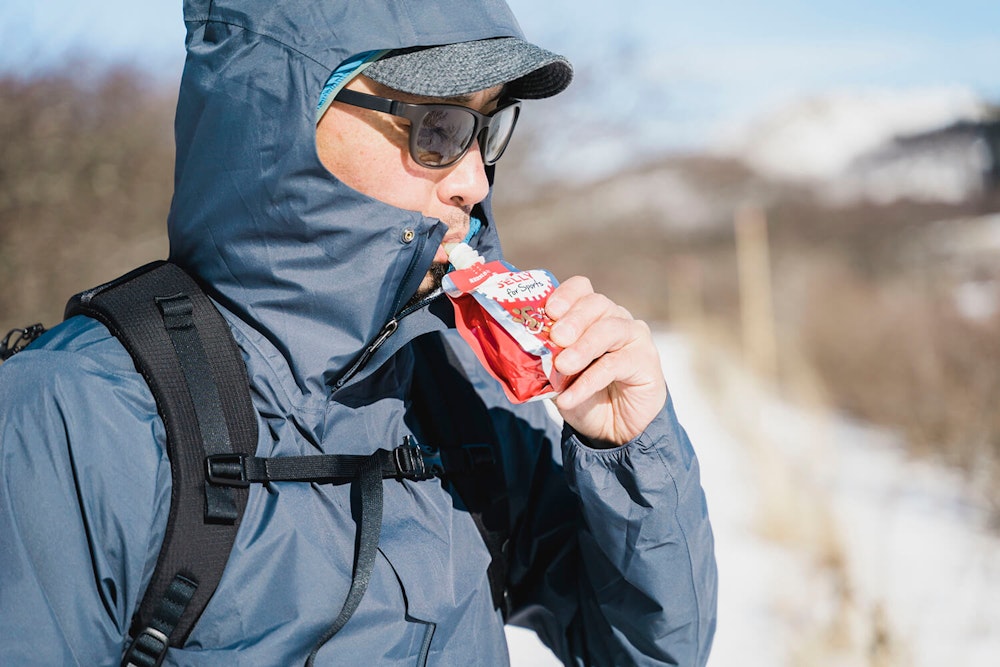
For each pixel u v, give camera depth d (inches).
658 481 47.3
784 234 1037.2
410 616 42.4
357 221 42.2
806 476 218.7
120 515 37.4
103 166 272.1
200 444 38.8
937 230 797.2
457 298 45.9
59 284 261.3
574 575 54.0
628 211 1013.2
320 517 41.8
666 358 410.6
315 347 42.9
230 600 38.6
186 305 41.4
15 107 253.4
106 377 38.9
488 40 44.3
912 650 125.6
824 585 155.3
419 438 49.4
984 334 304.5
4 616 35.4
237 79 41.9
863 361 326.3
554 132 728.3
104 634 37.1
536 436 55.6
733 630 143.6
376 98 42.9
